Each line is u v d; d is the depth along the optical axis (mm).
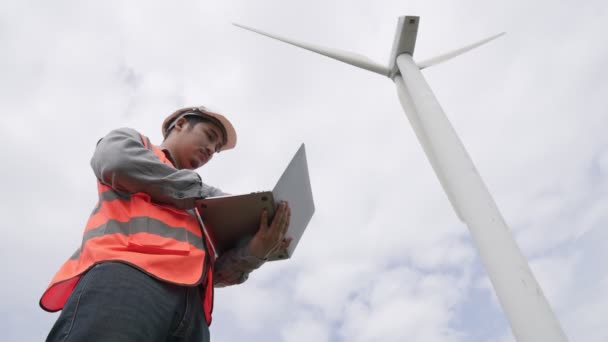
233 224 2820
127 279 2018
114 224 2305
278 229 2746
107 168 2406
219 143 3432
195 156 3178
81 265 2178
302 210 3156
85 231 2338
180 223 2535
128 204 2459
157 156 2559
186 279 2277
